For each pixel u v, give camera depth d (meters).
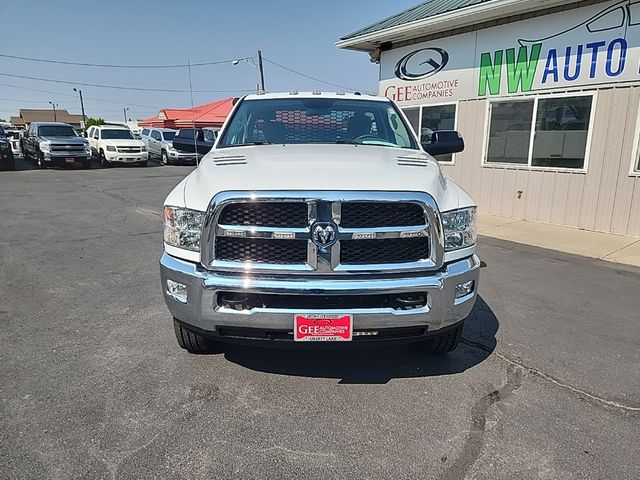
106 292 4.62
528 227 8.38
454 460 2.32
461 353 3.46
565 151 8.30
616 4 7.32
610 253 6.57
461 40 9.65
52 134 20.48
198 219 2.65
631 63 7.29
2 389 2.85
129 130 23.72
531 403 2.82
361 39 10.91
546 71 8.36
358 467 2.26
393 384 3.02
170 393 2.86
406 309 2.65
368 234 2.56
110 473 2.18
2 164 18.48
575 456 2.35
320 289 2.53
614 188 7.73
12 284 4.83
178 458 2.29
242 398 2.83
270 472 2.22
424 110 10.71
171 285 2.79
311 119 4.05
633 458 2.34
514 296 4.74
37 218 8.63
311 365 3.24
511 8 8.20
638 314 4.29
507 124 9.12
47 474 2.16
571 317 4.19
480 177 9.75
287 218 2.56
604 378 3.13
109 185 14.32
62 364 3.17
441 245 2.66
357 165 2.84
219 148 3.77
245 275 2.59
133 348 3.43
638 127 7.32
